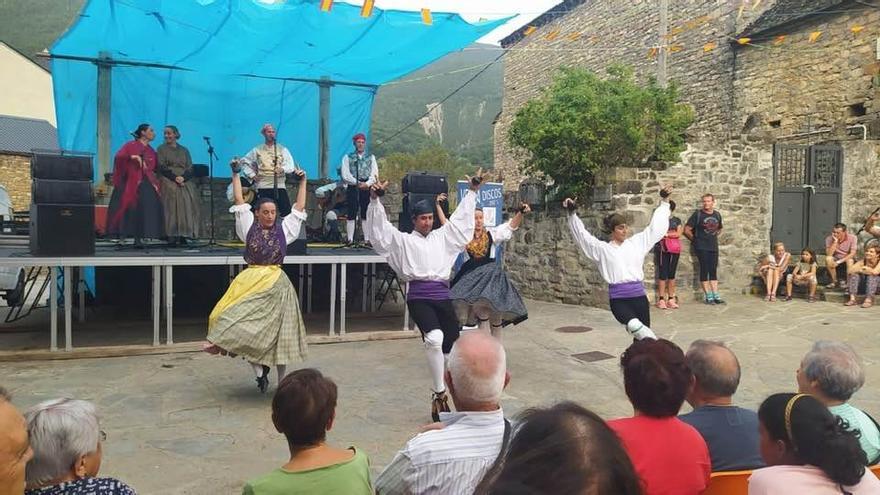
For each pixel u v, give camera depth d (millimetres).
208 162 10797
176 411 4801
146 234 7469
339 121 11586
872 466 2320
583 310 9352
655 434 2115
